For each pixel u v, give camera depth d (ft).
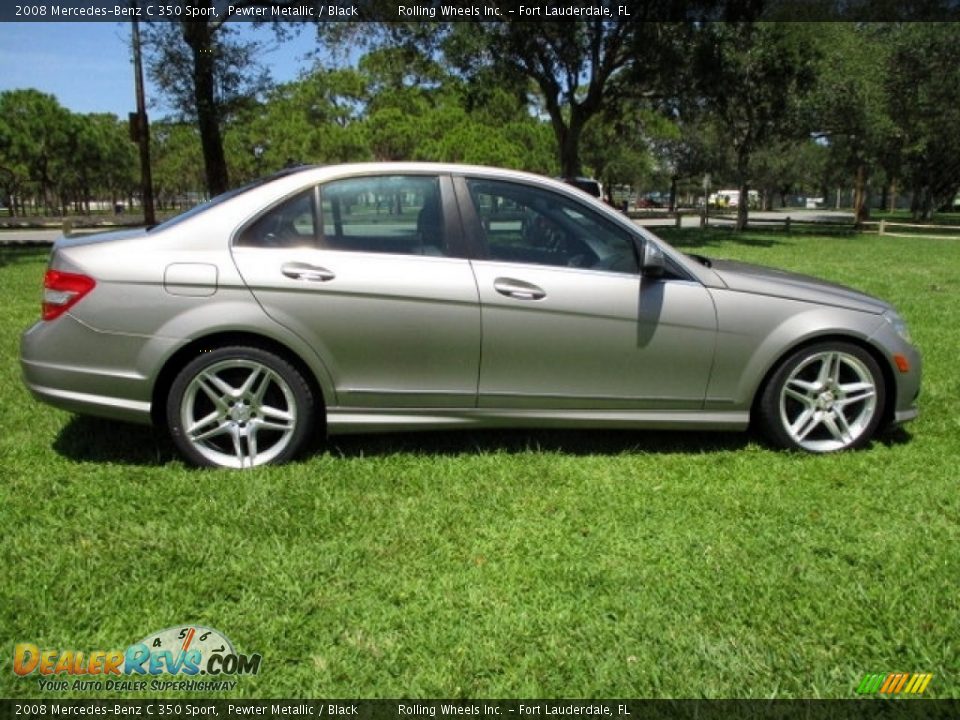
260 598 8.78
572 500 11.48
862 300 13.67
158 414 12.33
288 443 12.46
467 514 10.98
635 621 8.41
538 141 161.79
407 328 12.20
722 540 10.29
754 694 7.29
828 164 152.15
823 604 8.73
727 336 12.89
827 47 87.10
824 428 13.87
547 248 12.81
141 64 60.34
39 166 134.41
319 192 12.36
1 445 13.28
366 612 8.56
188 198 211.00
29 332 12.23
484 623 8.37
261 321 11.85
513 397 12.70
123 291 11.67
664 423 13.15
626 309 12.60
